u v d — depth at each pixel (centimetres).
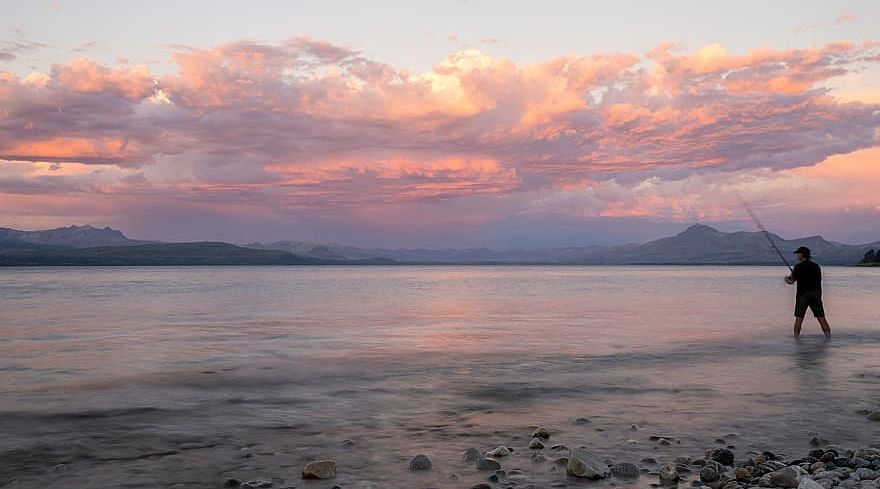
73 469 696
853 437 840
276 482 652
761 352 1670
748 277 11562
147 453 759
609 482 655
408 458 740
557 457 743
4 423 909
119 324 2502
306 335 2100
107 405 1033
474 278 11388
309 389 1171
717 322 2567
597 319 2744
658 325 2459
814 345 1812
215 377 1298
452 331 2238
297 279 10506
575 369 1398
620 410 998
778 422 919
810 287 1945
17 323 2547
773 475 654
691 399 1078
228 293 5378
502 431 866
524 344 1850
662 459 740
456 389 1170
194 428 882
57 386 1200
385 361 1517
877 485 632
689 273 16262
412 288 6625
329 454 757
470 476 671
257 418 944
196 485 643
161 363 1488
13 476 670
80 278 10931
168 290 6034
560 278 11256
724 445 802
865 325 2406
